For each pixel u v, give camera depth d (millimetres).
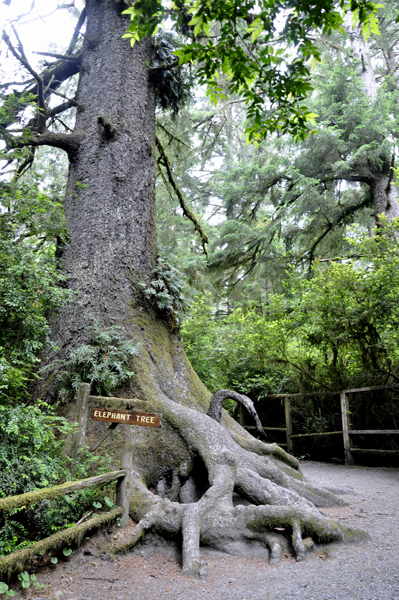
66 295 4906
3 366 3859
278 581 3092
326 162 13289
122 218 6188
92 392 5195
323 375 9570
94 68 6973
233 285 15891
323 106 14242
